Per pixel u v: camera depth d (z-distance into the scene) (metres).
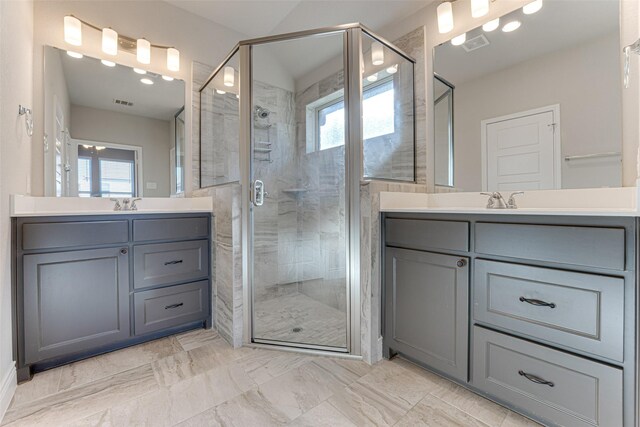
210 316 2.08
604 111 1.34
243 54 2.03
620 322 0.92
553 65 1.50
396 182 1.95
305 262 2.41
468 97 1.83
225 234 1.93
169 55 2.31
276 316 2.20
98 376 1.47
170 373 1.51
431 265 1.42
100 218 1.65
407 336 1.53
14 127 1.46
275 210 2.37
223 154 2.27
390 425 1.15
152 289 1.83
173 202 2.35
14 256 1.40
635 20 1.26
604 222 0.96
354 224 1.70
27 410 1.23
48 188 1.88
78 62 2.02
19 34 1.55
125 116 2.20
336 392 1.35
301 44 2.06
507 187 1.66
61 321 1.52
